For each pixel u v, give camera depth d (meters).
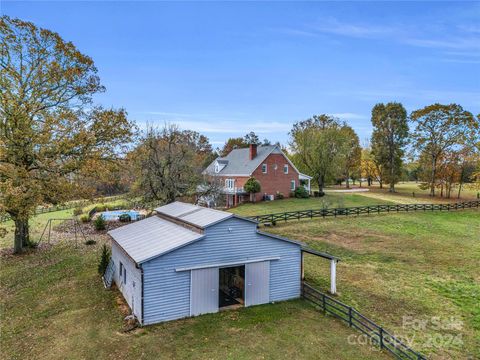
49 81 20.92
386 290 15.74
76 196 22.77
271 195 44.12
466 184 50.84
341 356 10.14
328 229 27.56
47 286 16.05
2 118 19.62
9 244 25.45
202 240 13.05
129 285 13.61
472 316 13.20
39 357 9.84
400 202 43.59
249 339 11.03
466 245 23.48
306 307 14.05
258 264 14.30
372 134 58.44
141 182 28.92
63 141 20.03
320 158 48.41
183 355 9.94
